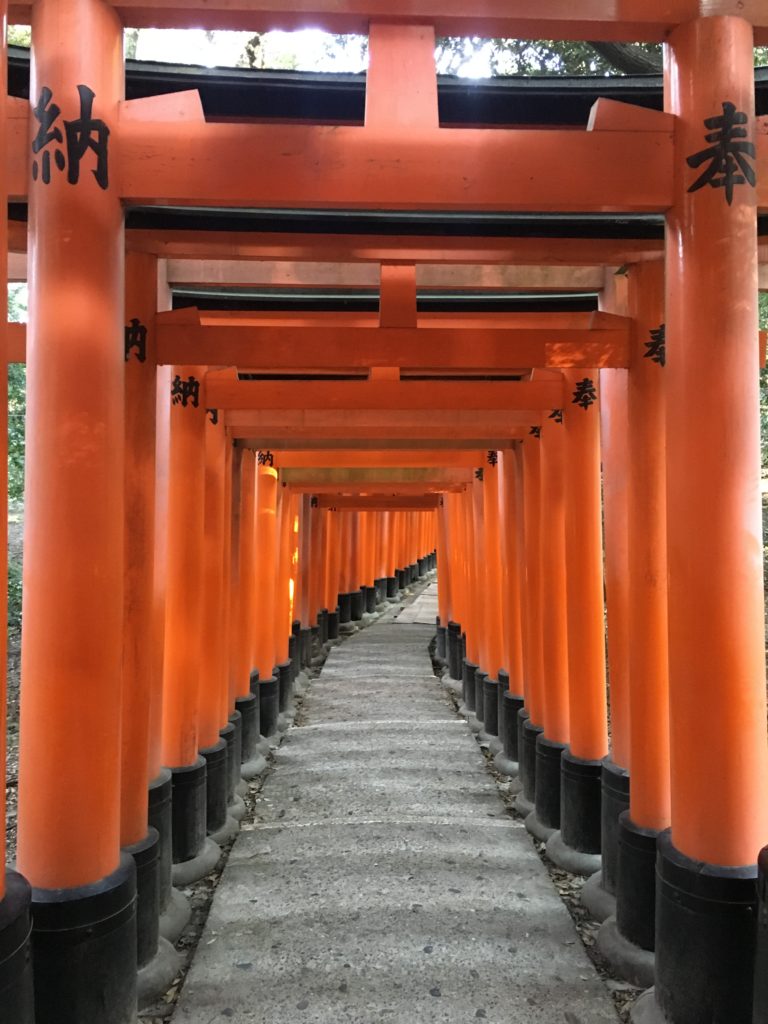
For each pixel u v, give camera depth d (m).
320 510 16.16
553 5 3.35
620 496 5.29
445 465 9.88
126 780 4.19
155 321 4.60
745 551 3.40
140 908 4.13
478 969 4.34
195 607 5.77
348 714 11.09
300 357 4.75
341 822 6.70
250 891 5.30
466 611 11.94
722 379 3.39
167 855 4.85
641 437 4.50
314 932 4.73
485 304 6.07
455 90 4.12
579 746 5.93
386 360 4.79
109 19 3.35
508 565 8.52
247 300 5.96
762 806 3.43
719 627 3.39
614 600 5.32
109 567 3.37
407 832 6.44
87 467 3.29
